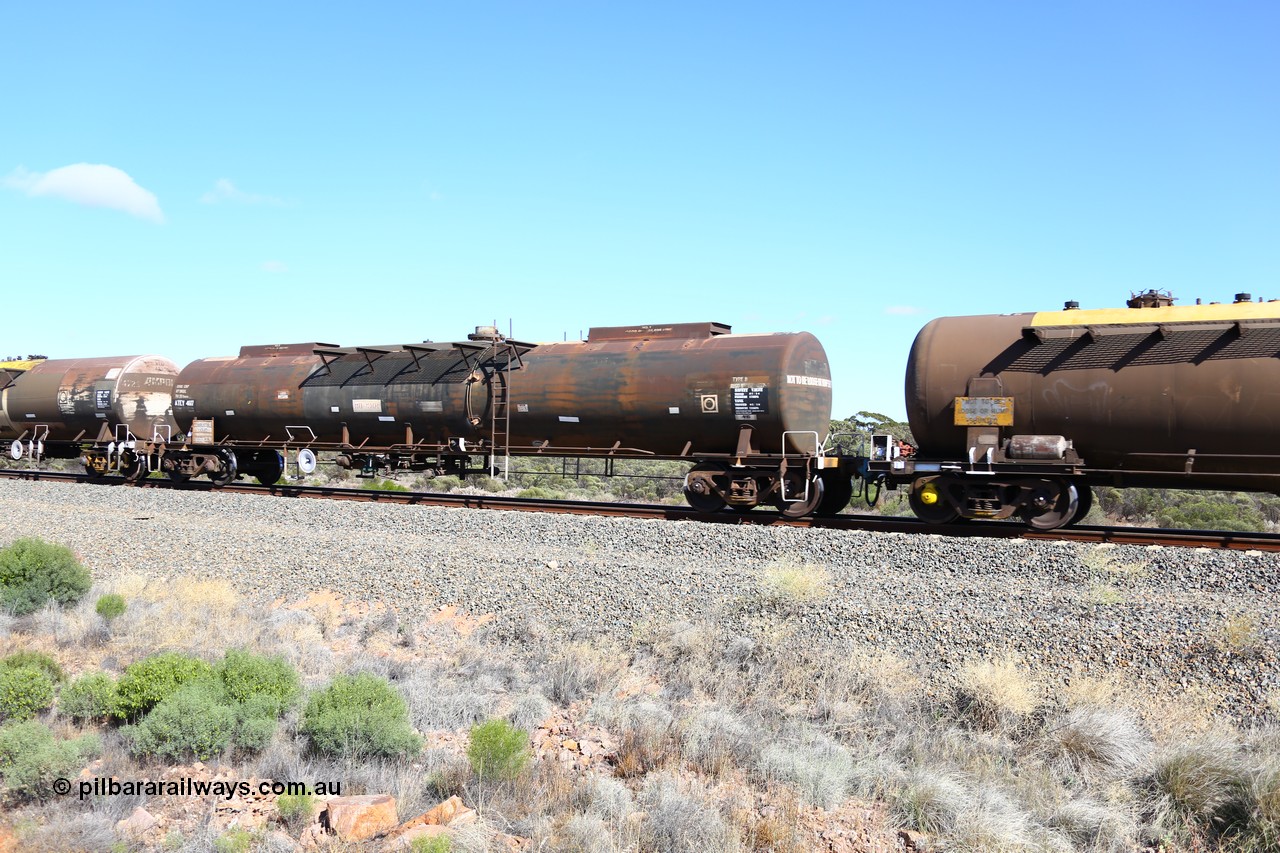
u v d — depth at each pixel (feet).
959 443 57.88
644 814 24.18
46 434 114.21
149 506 78.54
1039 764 26.78
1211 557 42.88
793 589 40.70
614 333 76.33
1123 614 35.76
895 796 25.43
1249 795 23.77
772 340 67.26
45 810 23.88
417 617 44.01
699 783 26.21
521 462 150.61
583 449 74.59
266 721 28.76
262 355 98.99
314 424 89.97
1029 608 37.63
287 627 42.57
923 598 39.96
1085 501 58.75
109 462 105.19
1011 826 23.45
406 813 24.14
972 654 33.99
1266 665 30.42
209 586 48.14
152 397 107.14
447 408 79.77
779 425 65.57
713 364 67.62
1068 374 53.67
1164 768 25.52
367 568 50.57
